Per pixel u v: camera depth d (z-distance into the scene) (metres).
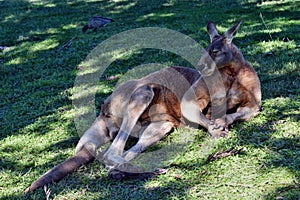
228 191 3.65
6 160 4.63
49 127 5.34
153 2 12.33
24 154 4.72
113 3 12.91
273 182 3.68
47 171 4.23
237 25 4.66
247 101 4.84
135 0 12.94
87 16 11.50
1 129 5.41
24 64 8.11
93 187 3.94
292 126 4.56
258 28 8.39
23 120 5.62
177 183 3.85
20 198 3.85
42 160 4.55
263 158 4.06
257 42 7.57
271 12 9.59
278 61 6.52
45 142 4.94
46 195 3.80
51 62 8.02
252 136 4.48
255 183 3.70
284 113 4.88
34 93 6.57
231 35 4.67
